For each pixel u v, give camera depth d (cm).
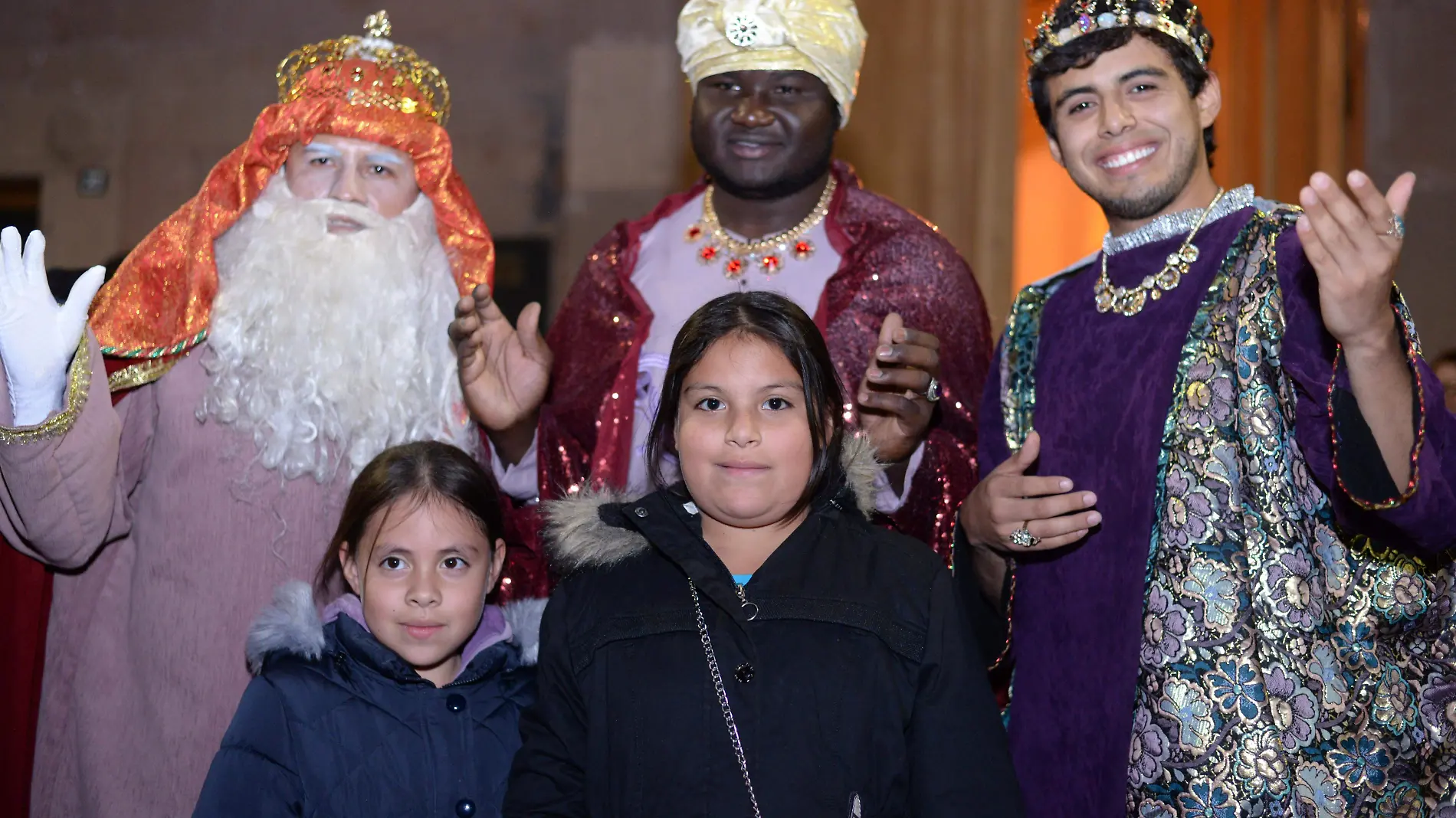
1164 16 255
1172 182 255
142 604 271
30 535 266
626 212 687
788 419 223
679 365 229
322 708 239
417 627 246
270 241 285
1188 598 231
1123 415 248
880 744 214
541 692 230
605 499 242
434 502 249
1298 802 222
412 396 289
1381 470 213
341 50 300
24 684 280
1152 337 249
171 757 263
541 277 690
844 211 313
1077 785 244
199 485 274
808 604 219
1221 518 232
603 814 218
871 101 602
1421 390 210
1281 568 228
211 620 268
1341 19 656
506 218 693
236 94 707
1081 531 244
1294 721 224
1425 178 649
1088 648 246
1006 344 283
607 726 220
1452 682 234
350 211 289
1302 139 657
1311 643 227
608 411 291
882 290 301
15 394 254
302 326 280
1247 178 665
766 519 226
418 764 240
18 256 254
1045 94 271
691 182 683
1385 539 227
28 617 281
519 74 697
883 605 220
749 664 215
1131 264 260
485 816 240
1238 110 667
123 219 706
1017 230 603
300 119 287
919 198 598
